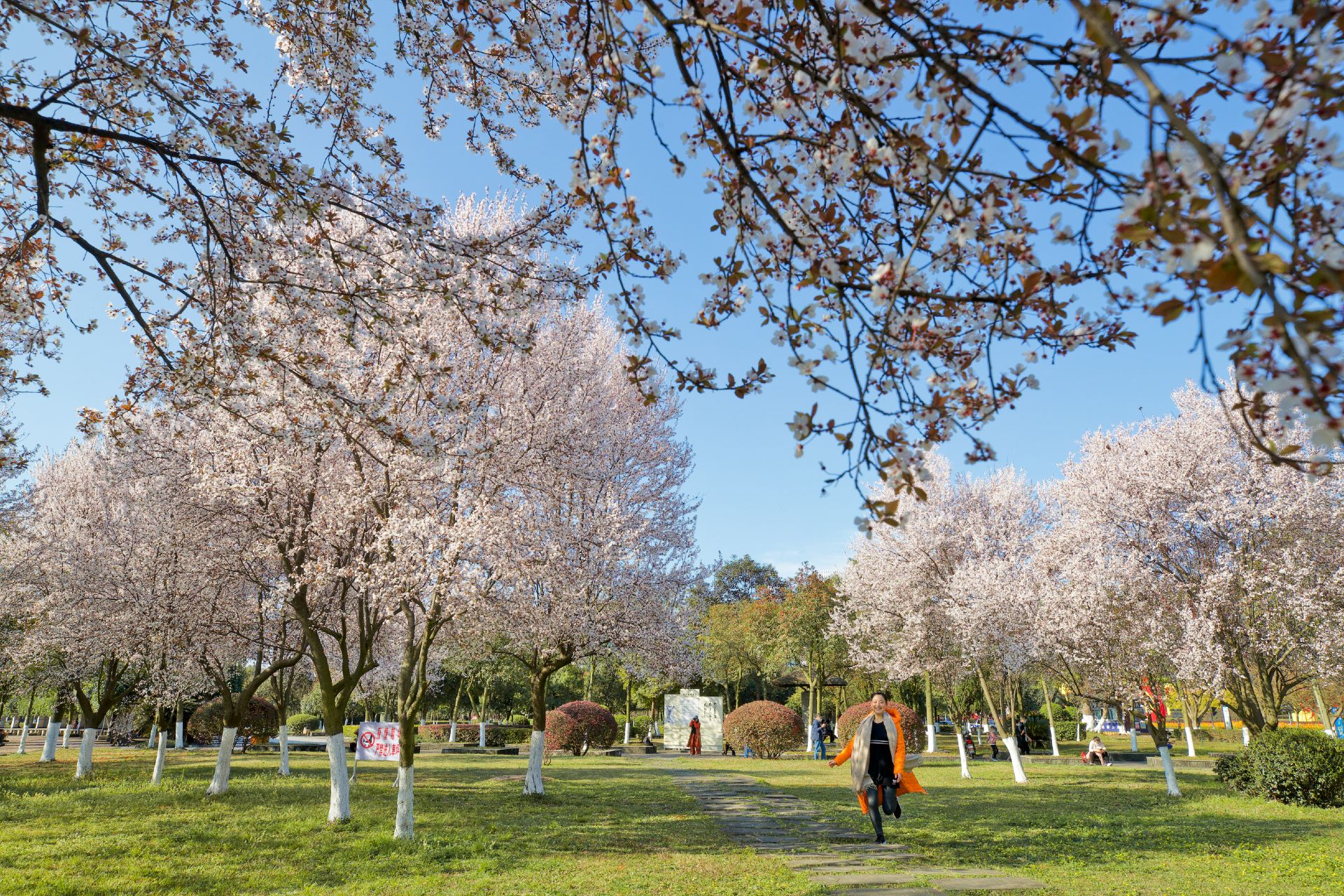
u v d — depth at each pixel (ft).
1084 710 144.15
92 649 54.54
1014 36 6.95
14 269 22.76
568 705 103.45
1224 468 53.01
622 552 47.98
